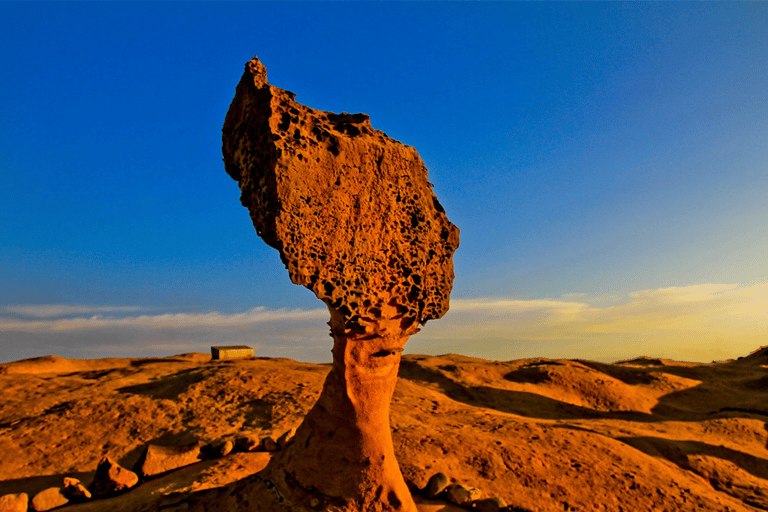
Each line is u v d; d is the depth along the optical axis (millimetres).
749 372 31859
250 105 5973
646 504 10234
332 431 6246
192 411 13750
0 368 19297
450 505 8883
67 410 13828
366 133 6617
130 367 20328
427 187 6953
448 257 6953
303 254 5594
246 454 10219
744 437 18922
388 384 6430
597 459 12016
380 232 6320
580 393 24750
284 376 17203
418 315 6570
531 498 9672
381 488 6172
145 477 9203
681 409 24484
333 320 6199
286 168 5551
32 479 9969
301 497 6172
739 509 10820
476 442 11984
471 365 27484
